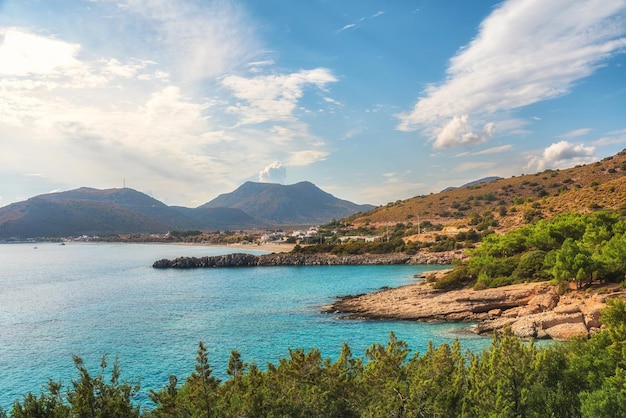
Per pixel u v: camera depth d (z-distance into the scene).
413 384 21.48
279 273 147.38
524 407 21.38
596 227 83.88
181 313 77.31
